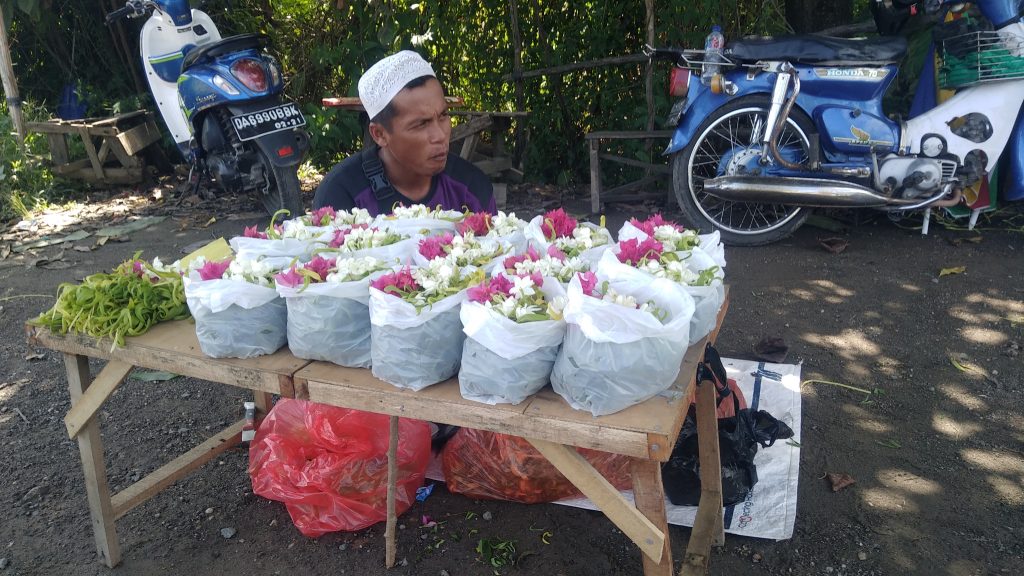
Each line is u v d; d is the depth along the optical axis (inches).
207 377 78.3
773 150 175.9
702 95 183.5
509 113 234.8
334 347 74.0
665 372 64.9
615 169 253.1
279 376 74.8
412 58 99.6
